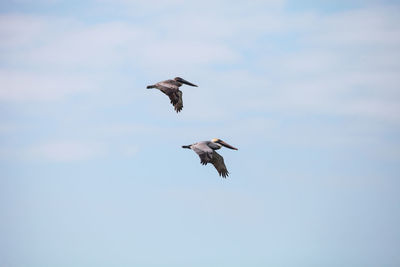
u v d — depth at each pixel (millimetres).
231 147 49219
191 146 45250
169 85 47469
